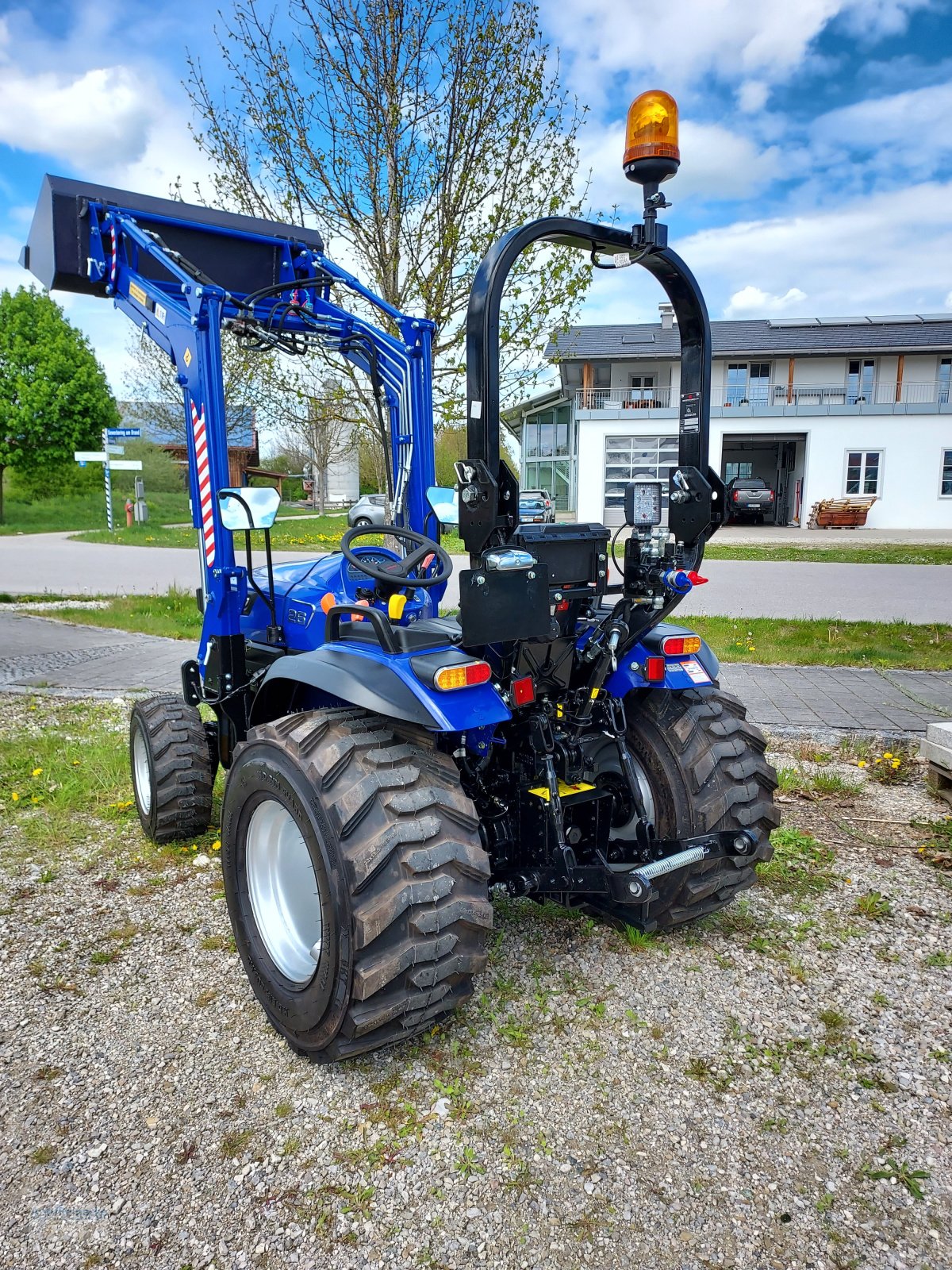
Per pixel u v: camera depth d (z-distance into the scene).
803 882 3.62
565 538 2.59
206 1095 2.37
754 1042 2.57
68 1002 2.81
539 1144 2.17
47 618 10.84
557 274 7.00
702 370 2.62
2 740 5.66
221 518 3.21
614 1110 2.29
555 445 34.78
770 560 17.22
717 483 2.55
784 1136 2.20
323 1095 2.36
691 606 11.31
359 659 2.47
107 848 4.05
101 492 35.75
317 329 3.92
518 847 2.80
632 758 3.05
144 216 3.83
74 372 29.30
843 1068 2.46
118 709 6.55
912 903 3.43
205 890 3.62
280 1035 2.62
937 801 4.59
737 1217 1.95
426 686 2.31
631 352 31.34
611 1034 2.61
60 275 3.96
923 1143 2.17
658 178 2.41
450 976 2.29
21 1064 2.49
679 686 2.84
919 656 8.13
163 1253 1.86
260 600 3.69
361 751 2.36
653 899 3.01
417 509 3.74
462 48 6.45
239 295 4.11
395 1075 2.44
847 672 7.51
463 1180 2.05
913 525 29.08
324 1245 1.88
